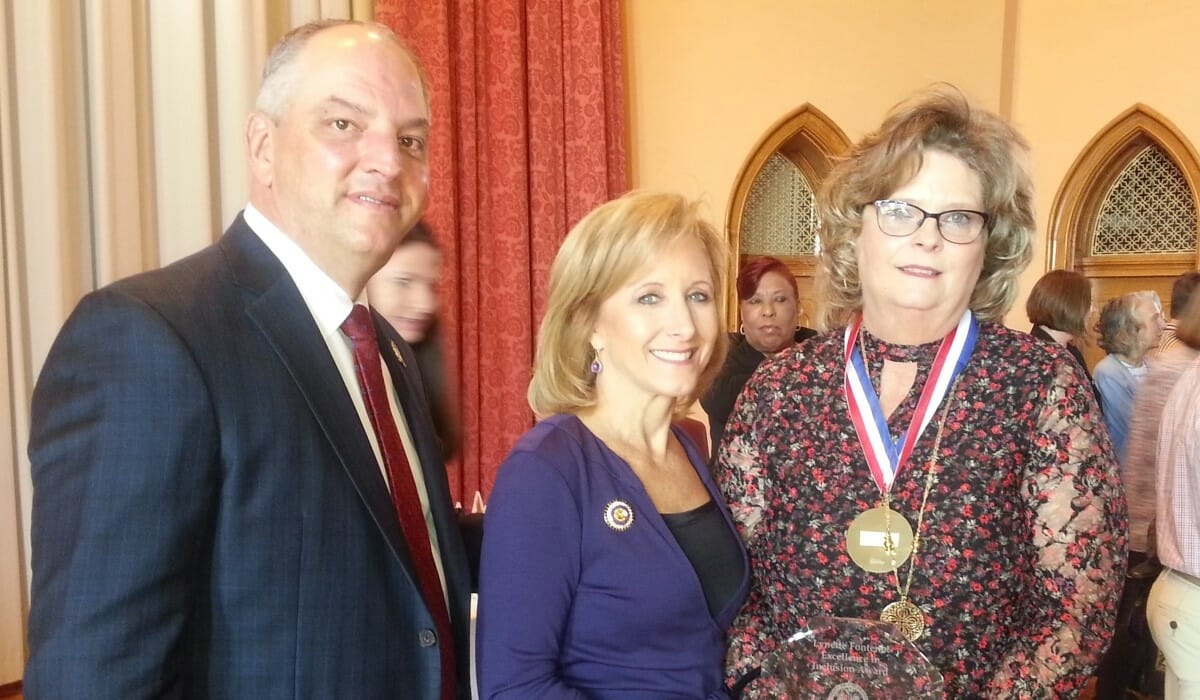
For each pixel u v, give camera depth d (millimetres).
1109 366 3912
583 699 1207
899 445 1361
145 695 959
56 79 3223
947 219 1338
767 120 5723
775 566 1450
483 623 1250
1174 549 2217
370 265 1312
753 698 1366
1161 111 5117
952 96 1368
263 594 1085
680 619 1317
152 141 3605
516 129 4738
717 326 1470
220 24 3729
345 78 1239
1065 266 5500
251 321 1157
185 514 1008
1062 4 5348
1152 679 3455
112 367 992
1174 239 5414
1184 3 5031
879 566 1323
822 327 1572
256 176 1298
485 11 4699
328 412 1174
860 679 1248
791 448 1448
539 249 4871
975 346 1385
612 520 1308
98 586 941
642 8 5488
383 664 1174
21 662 3248
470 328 4668
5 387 3160
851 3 5770
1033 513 1306
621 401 1454
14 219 3176
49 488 973
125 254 3441
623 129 5152
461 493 4641
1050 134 5422
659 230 1398
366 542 1175
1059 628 1244
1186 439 2162
